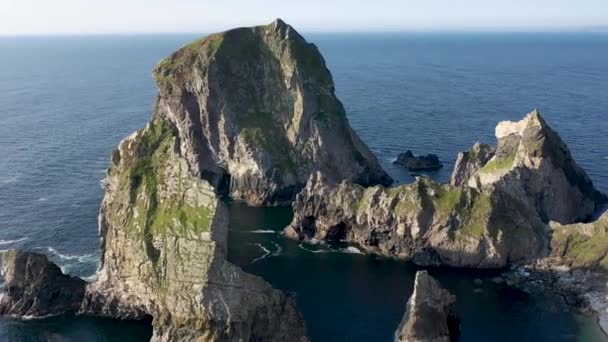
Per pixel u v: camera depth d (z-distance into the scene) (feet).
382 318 353.72
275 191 588.09
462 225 431.02
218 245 308.81
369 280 404.36
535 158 483.51
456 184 557.74
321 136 616.80
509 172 476.54
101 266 404.77
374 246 459.73
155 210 340.59
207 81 615.57
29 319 350.43
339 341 329.72
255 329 305.32
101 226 399.44
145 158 372.79
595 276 387.96
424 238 437.58
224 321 303.07
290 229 489.26
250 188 599.57
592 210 514.68
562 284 388.37
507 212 435.12
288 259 439.22
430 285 325.62
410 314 322.96
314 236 480.64
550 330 337.31
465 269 419.33
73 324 345.31
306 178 606.96
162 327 316.40
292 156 615.98
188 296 308.81
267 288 312.50
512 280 398.01
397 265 428.97
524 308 361.71
